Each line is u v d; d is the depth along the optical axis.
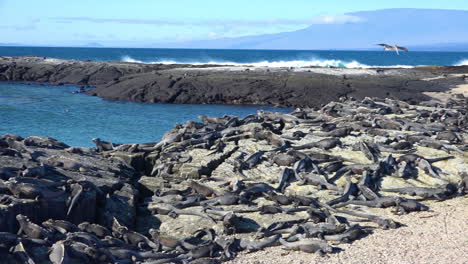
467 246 14.22
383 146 23.84
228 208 17.09
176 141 25.91
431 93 56.25
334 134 26.77
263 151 23.02
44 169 16.98
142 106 52.06
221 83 58.22
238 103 56.00
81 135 35.81
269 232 15.09
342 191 18.58
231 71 69.56
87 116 44.34
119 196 17.50
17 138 22.56
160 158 23.44
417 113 33.62
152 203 17.88
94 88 68.25
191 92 56.66
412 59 190.12
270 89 56.44
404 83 61.78
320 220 15.98
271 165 21.92
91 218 15.98
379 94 54.28
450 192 19.05
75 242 12.62
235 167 21.45
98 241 13.24
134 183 20.41
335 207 17.52
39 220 14.73
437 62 166.50
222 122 31.61
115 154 23.97
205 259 13.04
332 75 67.38
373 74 70.56
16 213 13.90
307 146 24.34
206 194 18.48
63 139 34.25
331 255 13.58
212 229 15.52
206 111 49.47
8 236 12.23
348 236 14.62
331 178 20.03
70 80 76.38
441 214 17.17
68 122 40.97
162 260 12.97
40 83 75.88
